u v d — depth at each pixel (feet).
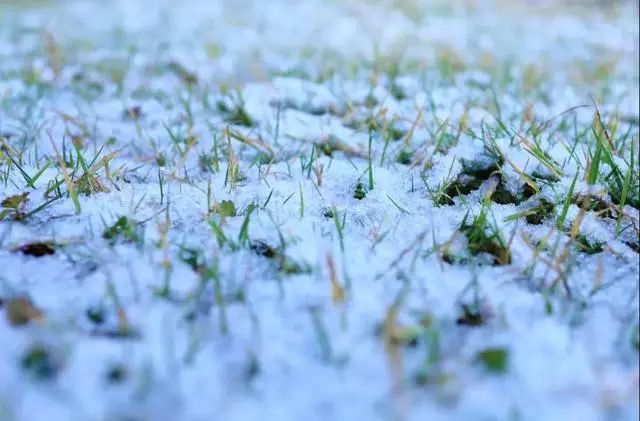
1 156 2.17
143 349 1.42
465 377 1.37
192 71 3.43
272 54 4.05
